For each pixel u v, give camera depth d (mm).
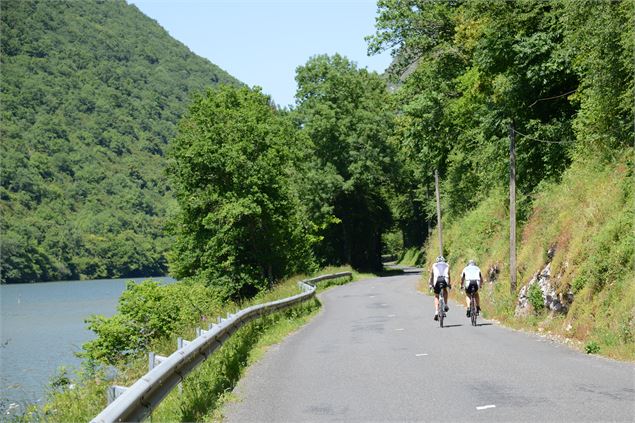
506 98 31250
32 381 25844
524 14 29344
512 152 23891
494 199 36312
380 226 79688
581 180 22031
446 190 55344
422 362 12836
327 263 73875
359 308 29875
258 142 50438
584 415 7996
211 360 12359
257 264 50469
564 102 30844
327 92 72562
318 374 12000
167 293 26484
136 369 12562
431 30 45188
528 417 8016
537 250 22250
